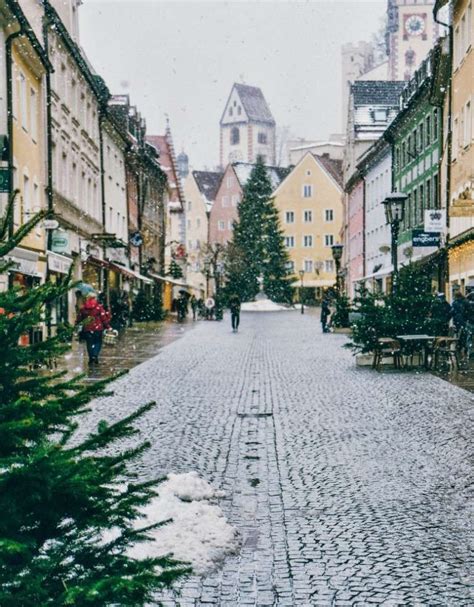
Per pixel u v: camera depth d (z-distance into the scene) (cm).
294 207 12575
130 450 462
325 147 13825
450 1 3712
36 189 3362
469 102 3378
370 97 8000
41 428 426
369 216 6850
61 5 4231
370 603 611
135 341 3756
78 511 425
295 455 1149
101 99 4972
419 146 4634
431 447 1186
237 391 1864
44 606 372
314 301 11650
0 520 390
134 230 6644
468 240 3145
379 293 2406
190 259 11688
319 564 700
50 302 470
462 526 805
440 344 2353
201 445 1220
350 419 1448
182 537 732
